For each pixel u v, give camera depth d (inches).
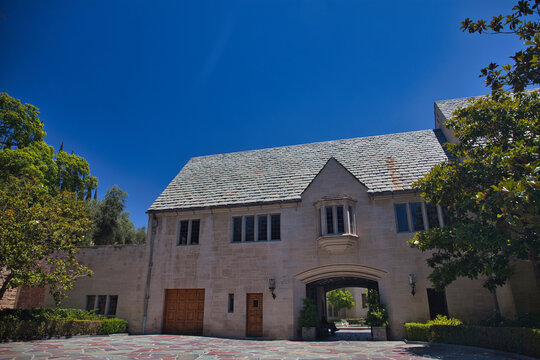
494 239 418.0
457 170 507.5
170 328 856.3
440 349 526.9
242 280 831.7
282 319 775.7
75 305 915.4
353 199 809.5
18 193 697.6
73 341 637.9
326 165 860.0
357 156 986.1
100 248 954.1
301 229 828.0
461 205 505.0
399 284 733.9
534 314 545.6
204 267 868.6
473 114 542.3
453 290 707.4
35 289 985.5
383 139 1042.7
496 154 461.7
